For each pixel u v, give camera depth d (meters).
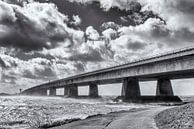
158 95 92.75
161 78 93.75
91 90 136.12
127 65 90.12
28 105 58.47
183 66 63.12
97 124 23.30
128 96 94.00
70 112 43.50
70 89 156.38
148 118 27.06
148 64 78.75
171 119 22.17
